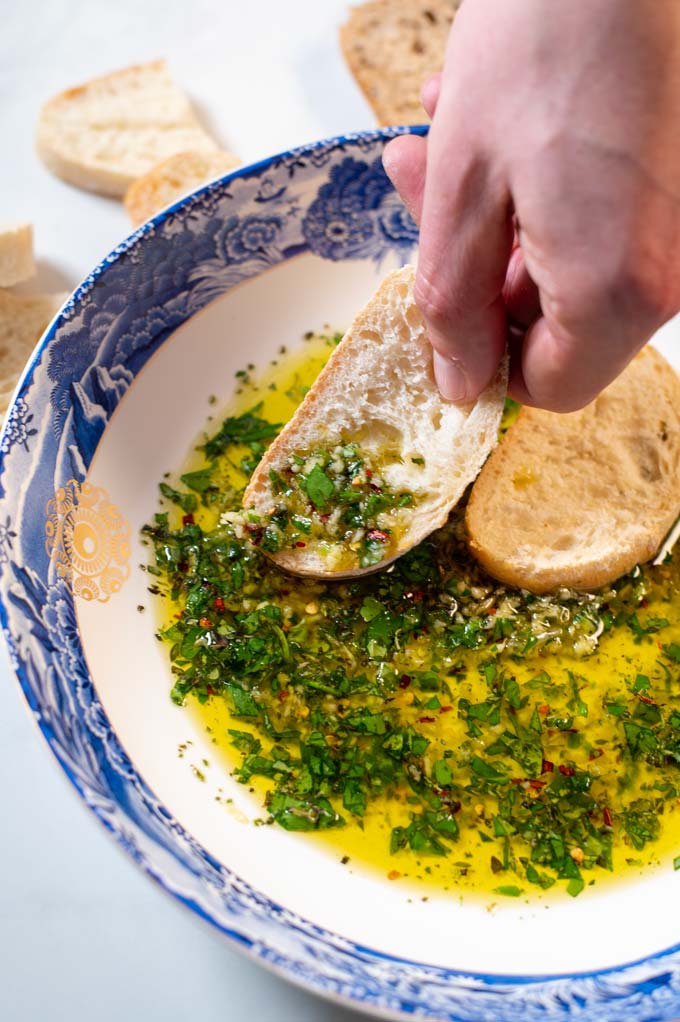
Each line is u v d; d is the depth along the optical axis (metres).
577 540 0.35
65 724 0.30
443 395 0.32
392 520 0.34
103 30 0.46
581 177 0.24
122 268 0.35
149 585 0.34
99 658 0.32
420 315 0.34
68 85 0.44
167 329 0.36
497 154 0.25
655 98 0.24
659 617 0.35
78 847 0.32
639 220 0.24
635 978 0.29
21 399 0.33
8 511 0.32
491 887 0.31
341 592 0.35
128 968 0.31
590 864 0.32
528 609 0.35
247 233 0.37
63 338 0.34
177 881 0.28
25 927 0.31
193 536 0.35
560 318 0.26
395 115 0.43
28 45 0.45
